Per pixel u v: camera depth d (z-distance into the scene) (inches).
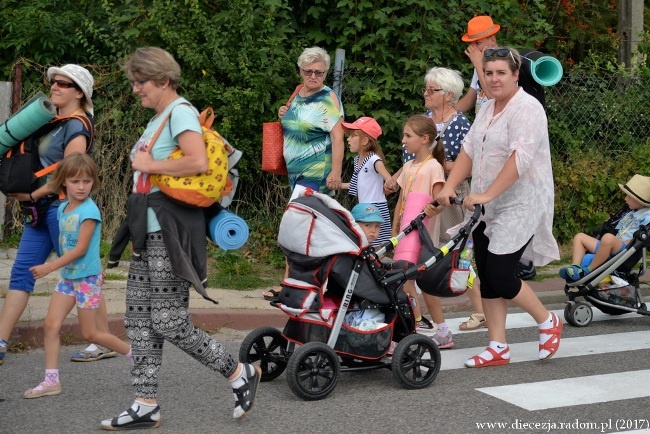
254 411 216.2
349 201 420.8
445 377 248.4
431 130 280.8
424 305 344.8
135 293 198.8
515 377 248.5
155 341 200.7
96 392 231.3
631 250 311.6
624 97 462.6
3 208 397.1
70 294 229.6
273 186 413.4
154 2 391.5
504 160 247.4
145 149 194.7
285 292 229.1
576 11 579.5
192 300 325.1
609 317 337.1
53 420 208.5
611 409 220.1
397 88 416.5
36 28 404.8
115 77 406.9
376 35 414.0
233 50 395.2
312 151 323.6
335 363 225.6
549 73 274.2
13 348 271.0
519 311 343.6
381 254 249.4
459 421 209.6
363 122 317.4
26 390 232.1
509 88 245.8
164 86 196.7
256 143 406.9
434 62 422.6
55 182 223.5
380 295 229.8
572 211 451.2
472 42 312.5
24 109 233.1
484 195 240.2
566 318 319.3
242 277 367.9
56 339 228.4
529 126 242.4
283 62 401.1
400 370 231.5
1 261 370.0
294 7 422.3
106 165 407.2
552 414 215.6
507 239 247.8
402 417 212.2
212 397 228.5
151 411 201.8
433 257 239.5
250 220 411.2
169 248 191.9
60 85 241.3
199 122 195.9
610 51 577.0
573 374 251.9
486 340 295.7
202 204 193.3
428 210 257.8
